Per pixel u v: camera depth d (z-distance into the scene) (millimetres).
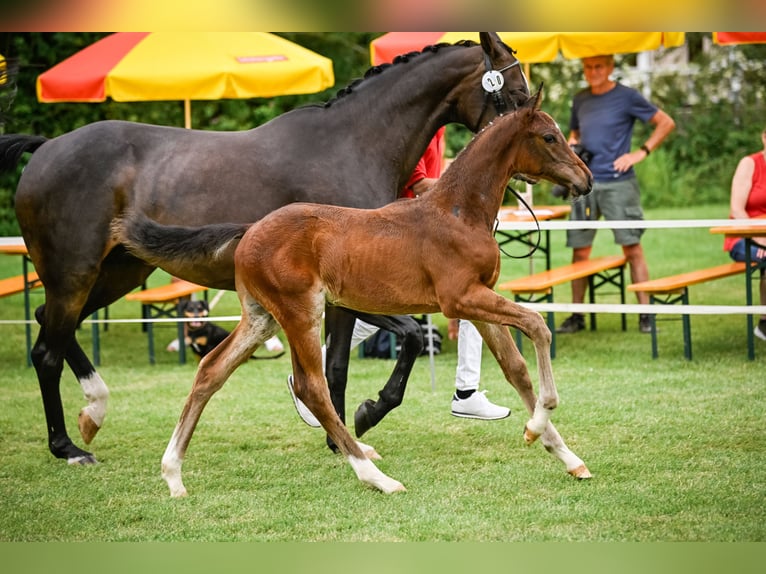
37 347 8422
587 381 10656
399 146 8445
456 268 7008
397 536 6379
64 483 7711
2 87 8891
